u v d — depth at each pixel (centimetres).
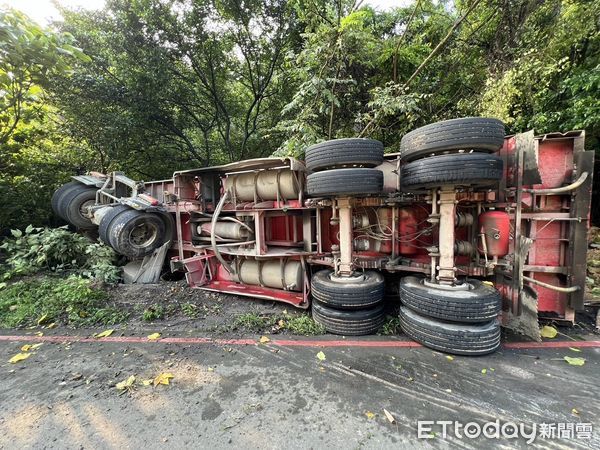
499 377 209
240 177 369
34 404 188
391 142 638
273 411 179
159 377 214
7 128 608
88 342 274
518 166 252
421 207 319
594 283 376
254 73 1014
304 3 549
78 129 769
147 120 862
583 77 488
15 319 316
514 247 259
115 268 456
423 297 249
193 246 421
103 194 564
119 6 760
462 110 585
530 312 253
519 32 566
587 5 505
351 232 303
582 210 260
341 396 192
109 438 159
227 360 240
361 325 280
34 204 658
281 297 357
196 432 162
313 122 574
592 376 209
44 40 422
